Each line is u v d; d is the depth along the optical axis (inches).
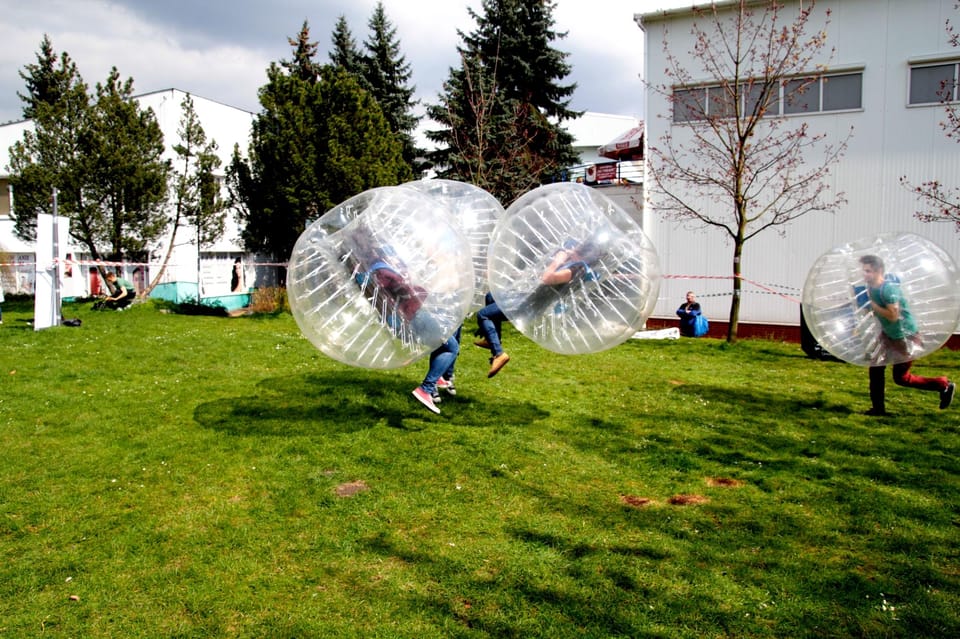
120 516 166.9
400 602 129.7
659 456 219.3
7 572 137.9
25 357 356.8
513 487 190.7
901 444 235.0
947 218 575.5
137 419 249.4
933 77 605.3
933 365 409.4
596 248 209.2
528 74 982.4
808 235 649.6
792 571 140.5
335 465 205.8
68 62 796.0
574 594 131.7
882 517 168.7
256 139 871.7
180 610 126.7
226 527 161.8
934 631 118.6
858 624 120.6
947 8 594.6
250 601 129.5
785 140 627.2
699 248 690.8
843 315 250.8
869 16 617.9
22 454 209.9
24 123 1089.4
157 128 810.2
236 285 965.8
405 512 172.2
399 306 196.2
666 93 682.2
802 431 253.3
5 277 1001.5
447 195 268.7
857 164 630.5
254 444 223.1
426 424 252.2
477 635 118.5
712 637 117.9
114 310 637.3
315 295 199.0
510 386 324.2
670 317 707.4
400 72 1175.6
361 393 293.1
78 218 749.3
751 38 649.0
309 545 153.3
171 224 920.3
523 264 213.5
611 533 160.4
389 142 757.9
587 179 860.0
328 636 118.3
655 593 132.0
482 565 144.3
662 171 657.6
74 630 119.5
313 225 207.8
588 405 292.8
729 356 445.1
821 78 636.1
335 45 1169.4
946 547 152.5
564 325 216.8
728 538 157.2
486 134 883.4
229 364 357.1
